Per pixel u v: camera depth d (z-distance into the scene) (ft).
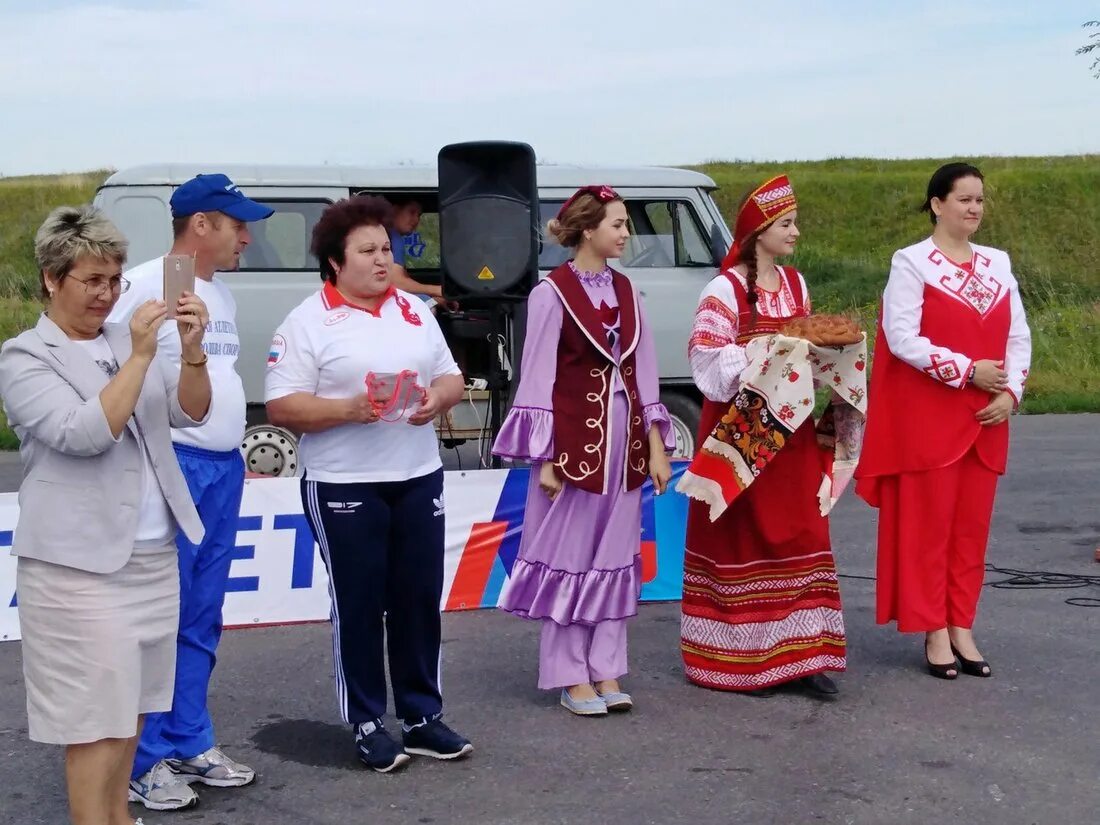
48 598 11.20
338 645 14.73
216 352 14.20
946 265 17.70
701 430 17.67
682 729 16.03
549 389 16.14
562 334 16.19
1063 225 105.50
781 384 16.28
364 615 14.61
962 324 17.51
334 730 16.25
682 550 22.58
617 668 16.71
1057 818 13.32
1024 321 18.13
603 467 16.17
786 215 16.83
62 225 11.20
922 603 17.66
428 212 33.47
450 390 14.88
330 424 14.08
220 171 30.83
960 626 18.02
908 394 17.72
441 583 14.99
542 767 14.88
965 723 16.10
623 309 16.43
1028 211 107.76
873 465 17.90
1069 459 36.73
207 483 13.93
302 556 21.12
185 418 11.98
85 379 11.21
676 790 14.15
